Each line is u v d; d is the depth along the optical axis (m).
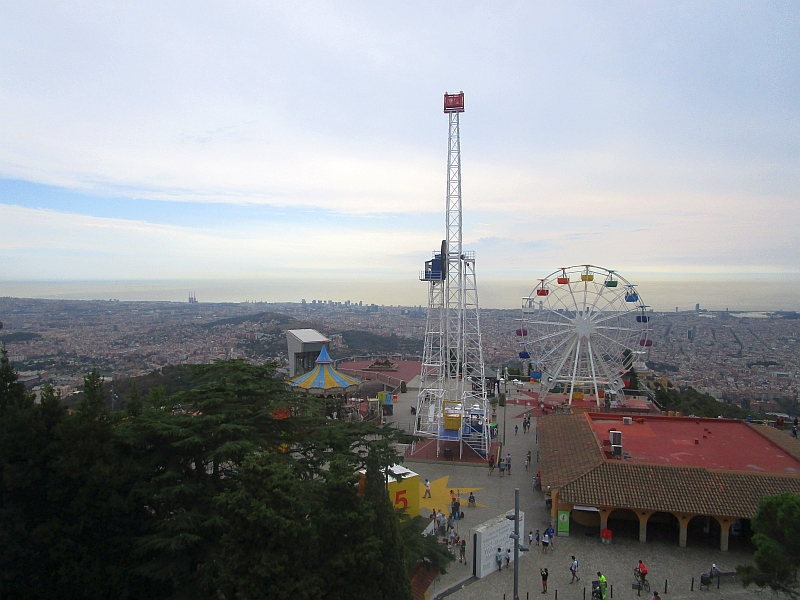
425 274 78.94
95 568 28.30
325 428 40.84
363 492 30.45
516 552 30.89
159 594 30.53
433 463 63.97
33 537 27.55
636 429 60.81
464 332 77.44
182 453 34.50
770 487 41.16
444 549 35.28
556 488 43.56
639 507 40.72
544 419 66.19
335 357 181.50
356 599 24.77
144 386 96.50
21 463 28.62
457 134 74.31
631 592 35.25
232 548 24.16
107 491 29.12
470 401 88.25
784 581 27.73
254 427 34.22
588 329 88.12
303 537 24.89
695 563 39.03
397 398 103.12
